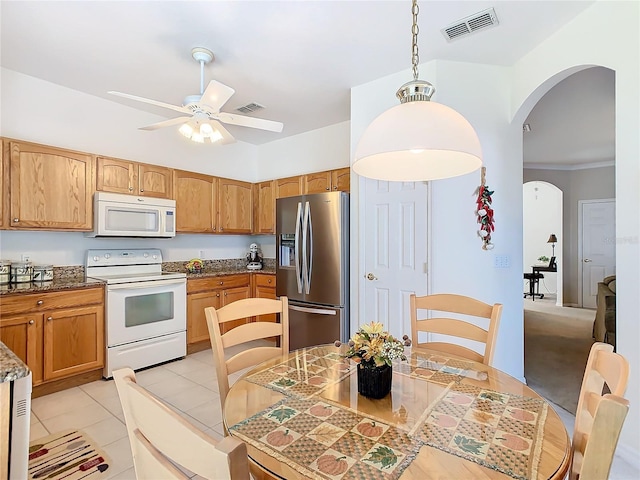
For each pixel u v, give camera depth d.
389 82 2.95
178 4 2.04
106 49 2.55
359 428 0.93
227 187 4.36
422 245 2.79
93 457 1.93
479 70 2.78
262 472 0.77
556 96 3.46
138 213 3.38
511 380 1.26
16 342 2.52
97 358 2.94
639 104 1.83
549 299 7.47
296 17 2.16
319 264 3.33
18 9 2.08
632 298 1.87
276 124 2.46
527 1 2.03
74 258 3.29
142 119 3.76
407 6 2.05
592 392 0.90
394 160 1.55
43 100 3.07
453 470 0.75
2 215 2.63
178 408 2.47
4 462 1.11
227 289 4.03
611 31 1.97
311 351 1.62
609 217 6.12
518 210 2.89
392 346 1.11
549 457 0.79
